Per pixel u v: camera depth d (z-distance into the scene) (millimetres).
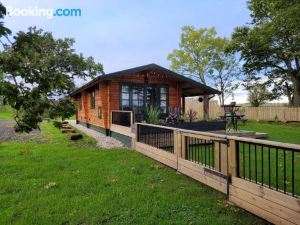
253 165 5875
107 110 12336
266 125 17281
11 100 2418
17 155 7547
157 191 4418
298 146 2799
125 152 7977
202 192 4371
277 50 21156
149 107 11914
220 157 4219
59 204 3867
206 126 10516
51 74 2713
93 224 3273
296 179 4801
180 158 5555
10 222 3326
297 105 22531
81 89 15789
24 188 4602
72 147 9008
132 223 3279
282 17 18219
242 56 22875
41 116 2842
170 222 3279
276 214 3057
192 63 34031
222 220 3334
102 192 4363
